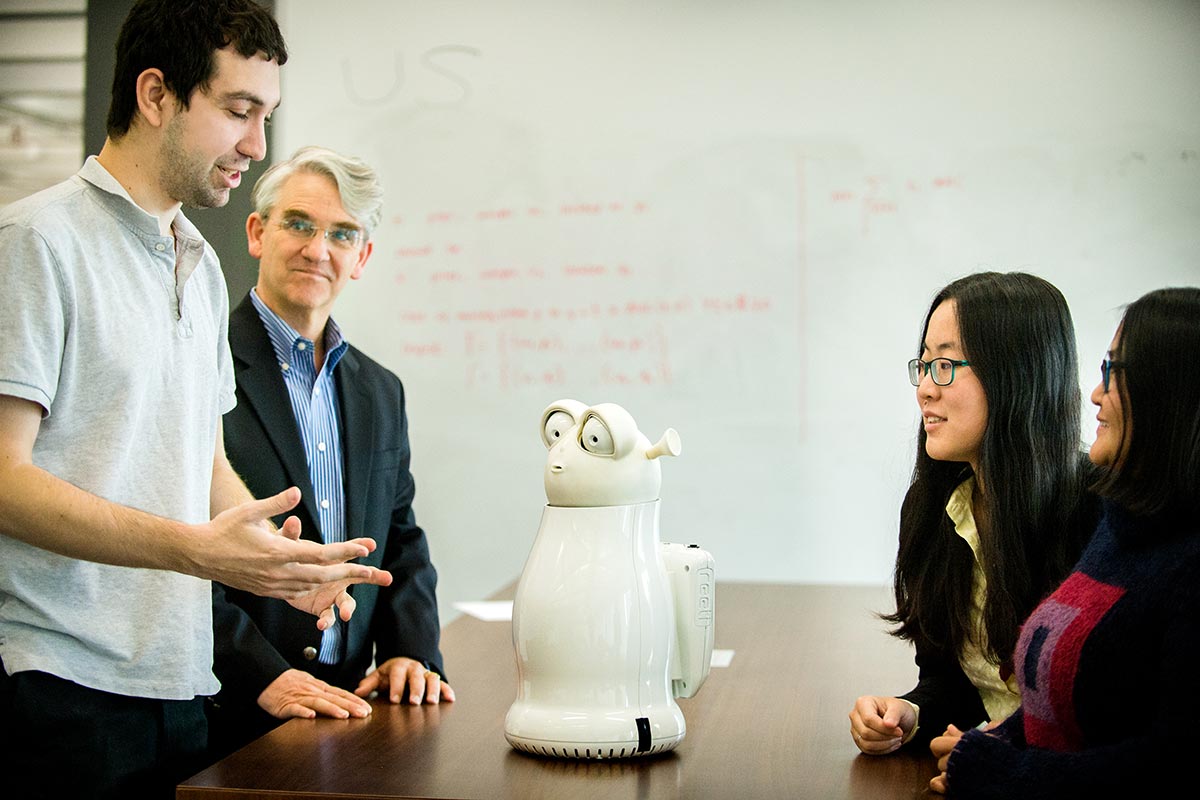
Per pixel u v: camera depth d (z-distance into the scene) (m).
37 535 1.24
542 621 1.29
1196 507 1.03
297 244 1.83
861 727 1.33
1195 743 0.97
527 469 3.62
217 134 1.38
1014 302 1.34
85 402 1.33
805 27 3.47
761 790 1.20
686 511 3.56
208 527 1.26
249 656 1.62
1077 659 1.08
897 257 3.45
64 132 3.76
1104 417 1.10
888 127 3.44
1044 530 1.34
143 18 1.36
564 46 3.57
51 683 1.31
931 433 1.39
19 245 1.28
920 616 1.44
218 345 1.61
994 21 3.40
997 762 1.11
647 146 3.54
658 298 3.55
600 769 1.26
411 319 3.65
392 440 1.95
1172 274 3.35
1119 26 3.36
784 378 3.50
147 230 1.39
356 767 1.27
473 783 1.21
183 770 1.45
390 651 1.77
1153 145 3.36
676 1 3.52
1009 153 3.40
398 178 3.65
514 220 3.60
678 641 1.35
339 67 3.67
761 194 3.50
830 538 3.50
